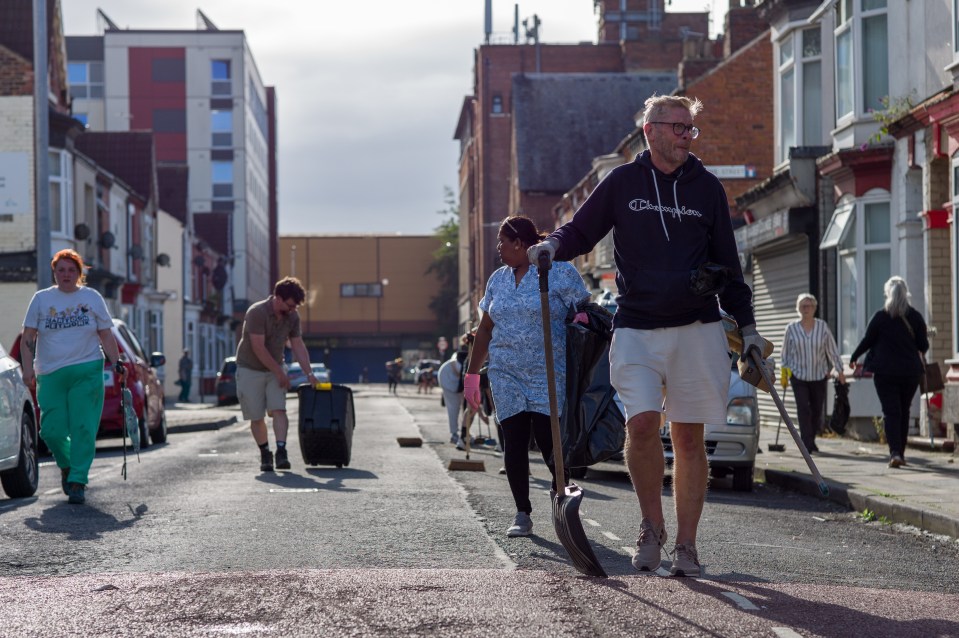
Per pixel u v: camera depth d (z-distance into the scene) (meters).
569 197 44.84
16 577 5.92
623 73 58.75
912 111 16.59
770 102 30.42
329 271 102.06
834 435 19.00
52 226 34.62
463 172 80.88
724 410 5.42
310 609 4.82
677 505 5.55
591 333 6.72
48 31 35.62
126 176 48.72
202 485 10.70
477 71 67.38
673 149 5.36
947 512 8.68
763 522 8.97
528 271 7.16
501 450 14.57
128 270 44.19
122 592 5.28
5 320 34.19
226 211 77.06
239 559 6.50
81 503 9.40
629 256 5.39
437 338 101.00
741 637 4.28
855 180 18.55
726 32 33.16
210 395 61.16
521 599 4.93
